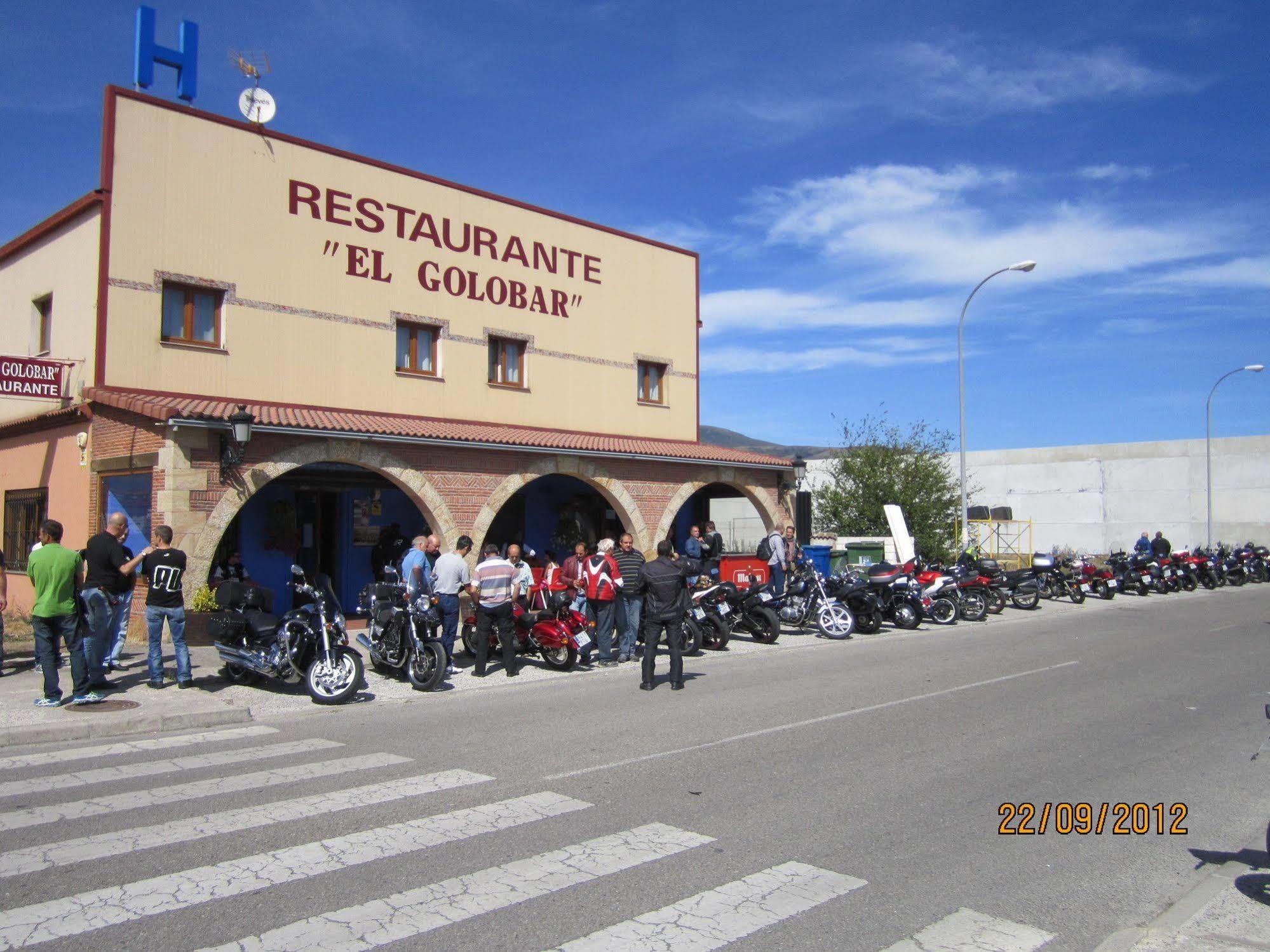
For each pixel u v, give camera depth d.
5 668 12.34
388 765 7.68
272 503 18.00
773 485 24.28
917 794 6.82
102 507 15.67
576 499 23.19
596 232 23.05
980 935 4.49
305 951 4.20
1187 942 4.38
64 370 16.47
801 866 5.35
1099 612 22.66
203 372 16.59
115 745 8.62
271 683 11.84
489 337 20.84
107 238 15.64
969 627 19.38
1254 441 39.34
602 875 5.18
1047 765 7.64
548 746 8.36
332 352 18.22
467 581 12.74
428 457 17.38
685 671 13.30
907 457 32.47
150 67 17.25
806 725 9.24
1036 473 44.97
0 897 4.79
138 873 5.15
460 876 5.14
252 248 17.31
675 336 24.89
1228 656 14.34
